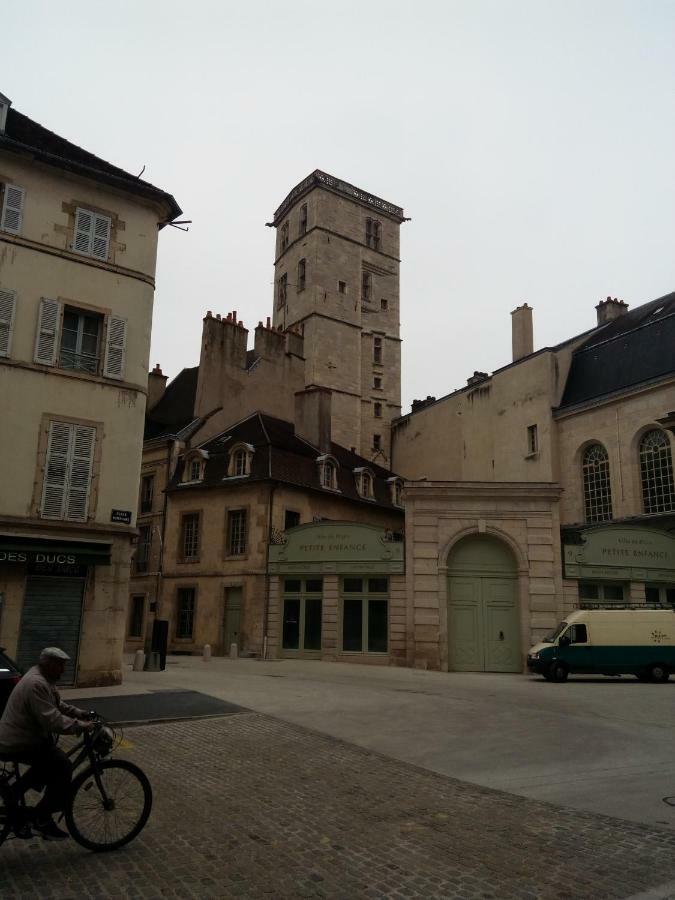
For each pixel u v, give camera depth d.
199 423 36.12
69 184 18.47
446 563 25.45
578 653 21.02
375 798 8.16
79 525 16.97
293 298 56.31
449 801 8.07
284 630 28.38
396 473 51.84
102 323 18.44
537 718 13.54
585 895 5.51
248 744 10.98
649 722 13.26
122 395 18.28
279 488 31.70
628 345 35.94
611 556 26.05
